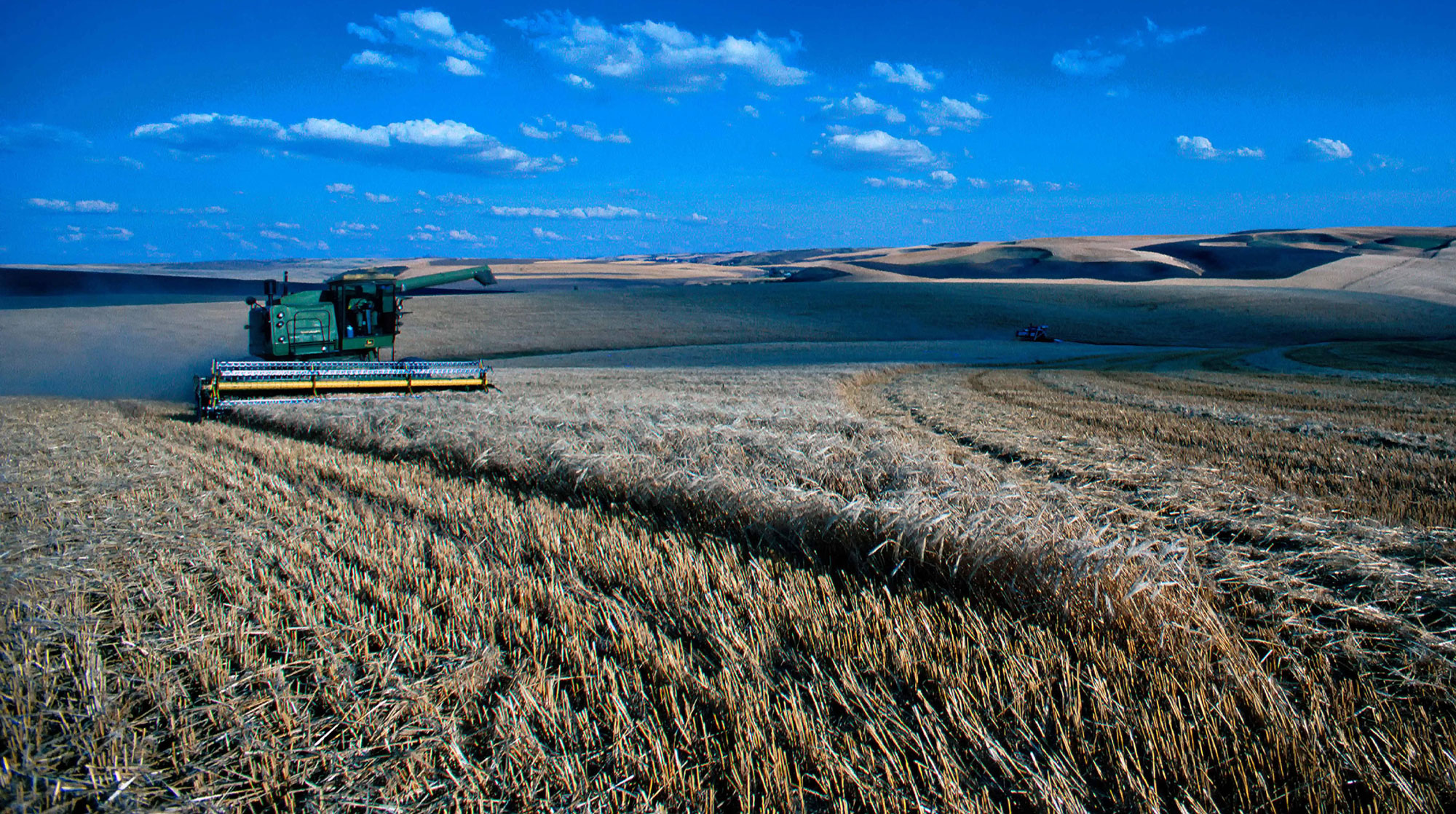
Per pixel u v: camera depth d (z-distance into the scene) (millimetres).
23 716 3234
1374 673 3547
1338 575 4578
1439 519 6426
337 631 4066
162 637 4035
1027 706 3334
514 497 7098
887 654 3811
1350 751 2902
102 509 6648
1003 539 4602
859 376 27422
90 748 3053
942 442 11453
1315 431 12719
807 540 5414
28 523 6180
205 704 3422
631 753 3033
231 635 4020
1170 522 6047
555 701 3473
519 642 3986
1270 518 5945
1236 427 13102
